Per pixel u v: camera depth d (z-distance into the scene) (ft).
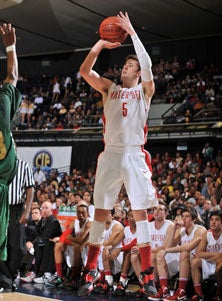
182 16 63.52
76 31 71.72
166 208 25.21
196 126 55.52
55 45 79.20
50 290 25.82
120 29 12.41
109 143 12.51
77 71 80.33
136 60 12.84
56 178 55.21
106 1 59.57
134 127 12.41
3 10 65.00
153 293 12.18
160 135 58.18
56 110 72.54
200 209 33.96
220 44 70.69
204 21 65.31
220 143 54.39
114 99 12.51
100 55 77.82
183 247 23.38
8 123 11.84
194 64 69.51
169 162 52.29
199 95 62.54
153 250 24.34
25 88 80.79
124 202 35.12
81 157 61.46
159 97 65.72
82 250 26.58
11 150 12.00
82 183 49.70
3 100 11.76
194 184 40.70
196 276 22.90
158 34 71.41
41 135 64.28
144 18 64.59
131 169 12.28
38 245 28.68
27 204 21.59
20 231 21.11
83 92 73.51
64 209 35.63
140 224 12.37
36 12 65.26
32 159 64.64
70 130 62.54
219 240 23.58
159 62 73.41
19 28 71.97
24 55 84.84
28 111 72.18
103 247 25.99
